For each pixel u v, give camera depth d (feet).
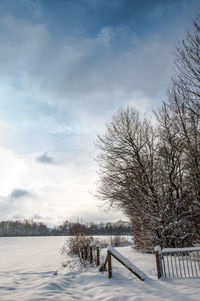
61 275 30.07
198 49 29.04
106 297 19.10
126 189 49.96
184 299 17.22
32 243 149.89
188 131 31.94
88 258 38.47
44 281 25.52
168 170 49.24
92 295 20.51
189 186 44.19
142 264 33.45
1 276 32.78
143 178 49.85
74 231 57.93
